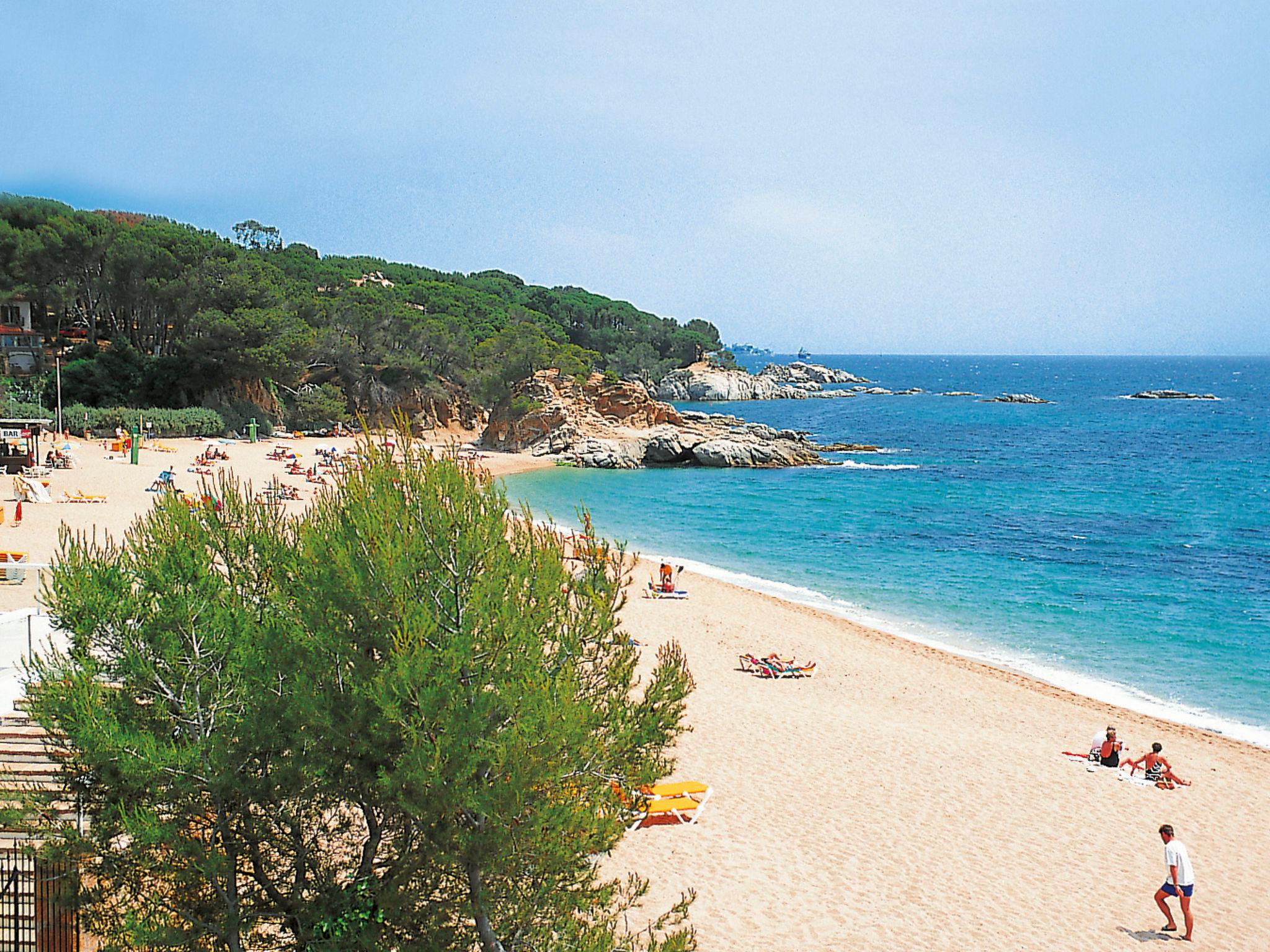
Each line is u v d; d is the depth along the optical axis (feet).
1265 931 45.68
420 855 28.63
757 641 100.94
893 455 338.75
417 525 29.12
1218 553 166.20
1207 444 384.68
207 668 29.73
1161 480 271.08
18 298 272.51
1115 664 100.42
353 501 30.42
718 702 77.97
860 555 161.79
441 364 358.23
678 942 32.07
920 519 199.31
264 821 29.66
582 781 29.48
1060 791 62.59
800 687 85.05
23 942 30.86
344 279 391.24
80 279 291.17
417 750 26.22
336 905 28.71
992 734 74.28
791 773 62.44
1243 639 111.04
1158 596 133.08
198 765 27.78
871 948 41.68
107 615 28.91
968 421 511.81
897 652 100.48
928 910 45.44
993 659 101.40
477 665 28.35
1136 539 179.01
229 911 28.19
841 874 48.62
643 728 32.91
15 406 228.84
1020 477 276.41
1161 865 52.85
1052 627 115.85
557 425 313.12
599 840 28.02
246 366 289.53
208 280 291.17
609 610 32.27
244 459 230.48
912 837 53.83
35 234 281.33
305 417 308.81
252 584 32.53
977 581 142.31
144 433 255.91
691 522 192.34
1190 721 82.79
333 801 30.09
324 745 28.19
